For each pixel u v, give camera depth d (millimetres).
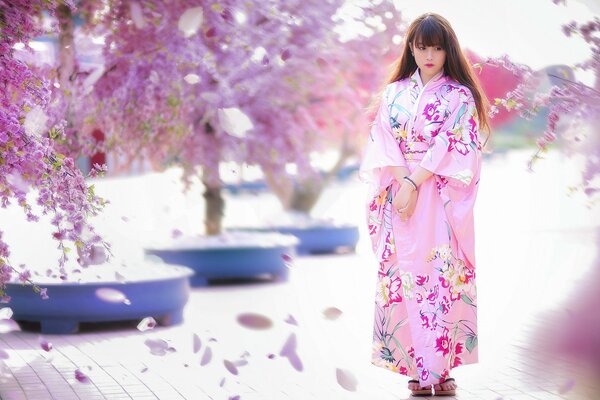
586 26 5387
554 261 11555
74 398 5367
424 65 5234
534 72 5438
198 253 11148
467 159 5137
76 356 6676
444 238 5137
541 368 5977
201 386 5699
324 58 9234
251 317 5328
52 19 5953
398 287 5266
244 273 11266
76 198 5234
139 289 7875
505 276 10820
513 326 7660
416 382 5305
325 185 15250
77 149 7668
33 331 7773
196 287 11094
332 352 6941
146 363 6414
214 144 9438
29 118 5266
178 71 7680
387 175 5293
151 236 15016
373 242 5367
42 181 5109
